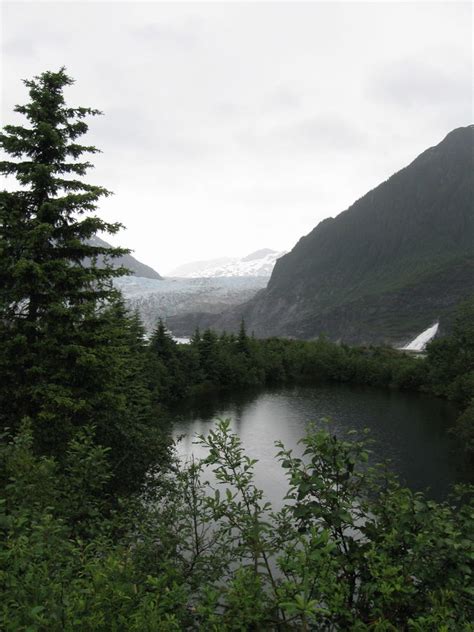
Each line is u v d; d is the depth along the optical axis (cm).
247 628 375
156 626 337
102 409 1752
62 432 1477
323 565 375
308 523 477
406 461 4131
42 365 1523
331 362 11831
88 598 377
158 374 6075
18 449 835
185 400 7625
